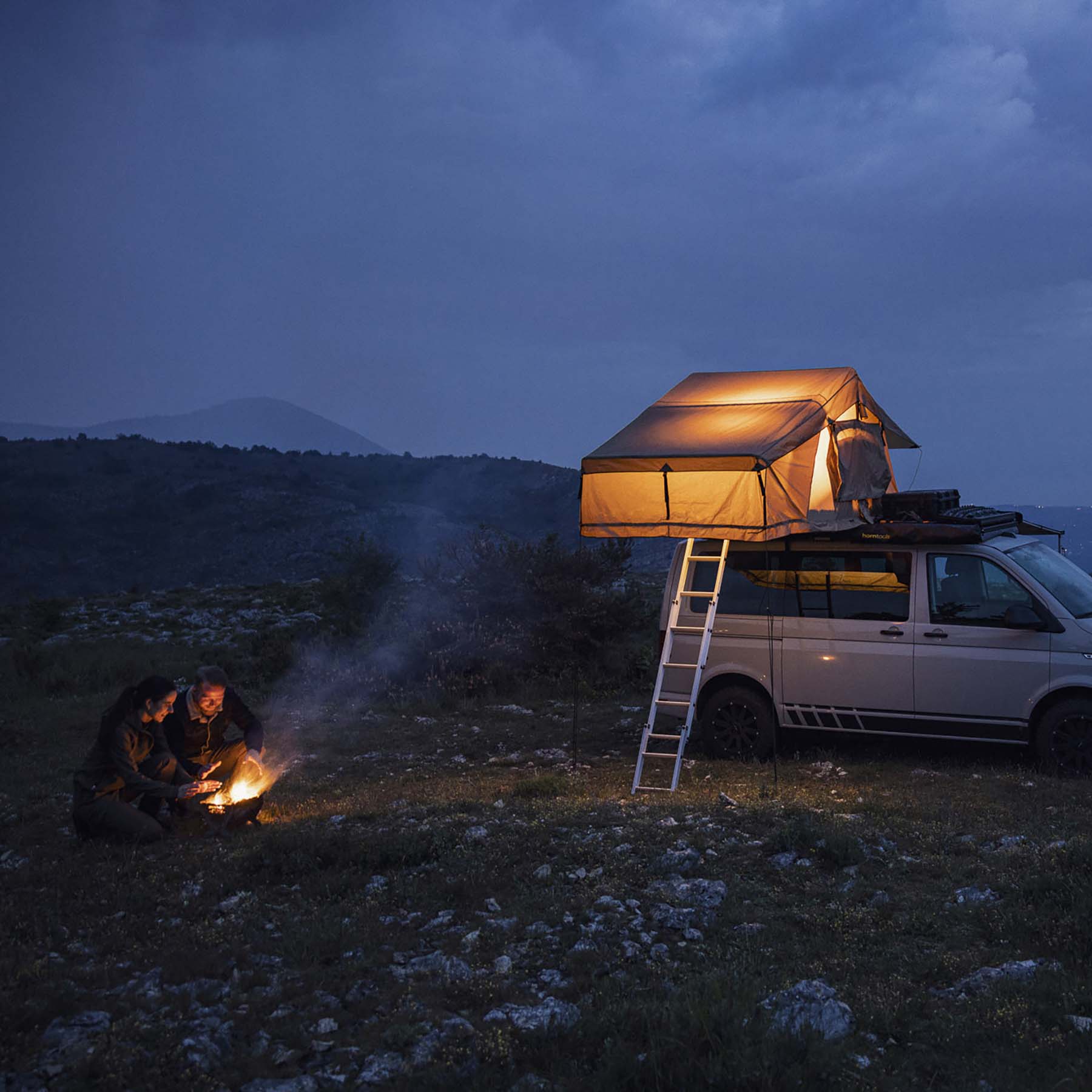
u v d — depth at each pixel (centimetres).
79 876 598
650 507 868
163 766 712
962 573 878
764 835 635
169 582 10700
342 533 11862
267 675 1549
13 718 1277
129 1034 372
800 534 909
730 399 955
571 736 1125
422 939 480
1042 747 834
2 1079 341
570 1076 344
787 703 926
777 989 409
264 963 451
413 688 1425
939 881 545
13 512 12331
